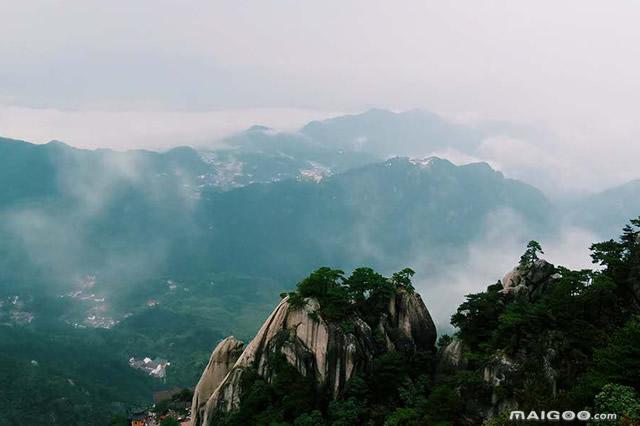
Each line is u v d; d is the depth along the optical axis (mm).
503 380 61344
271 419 72438
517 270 79438
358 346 77438
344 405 72125
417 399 70125
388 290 85562
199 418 86562
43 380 192625
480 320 75000
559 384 58375
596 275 69812
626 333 54188
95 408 185500
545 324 65062
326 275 83625
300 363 77312
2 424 165500
